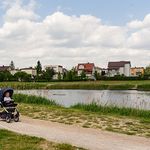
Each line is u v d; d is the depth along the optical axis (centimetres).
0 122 1783
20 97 3055
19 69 19762
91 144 1241
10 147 1147
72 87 9044
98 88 8919
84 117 1998
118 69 18225
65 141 1282
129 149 1180
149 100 4134
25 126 1645
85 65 18225
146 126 1716
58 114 2120
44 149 1132
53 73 16175
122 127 1673
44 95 3534
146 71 15600
